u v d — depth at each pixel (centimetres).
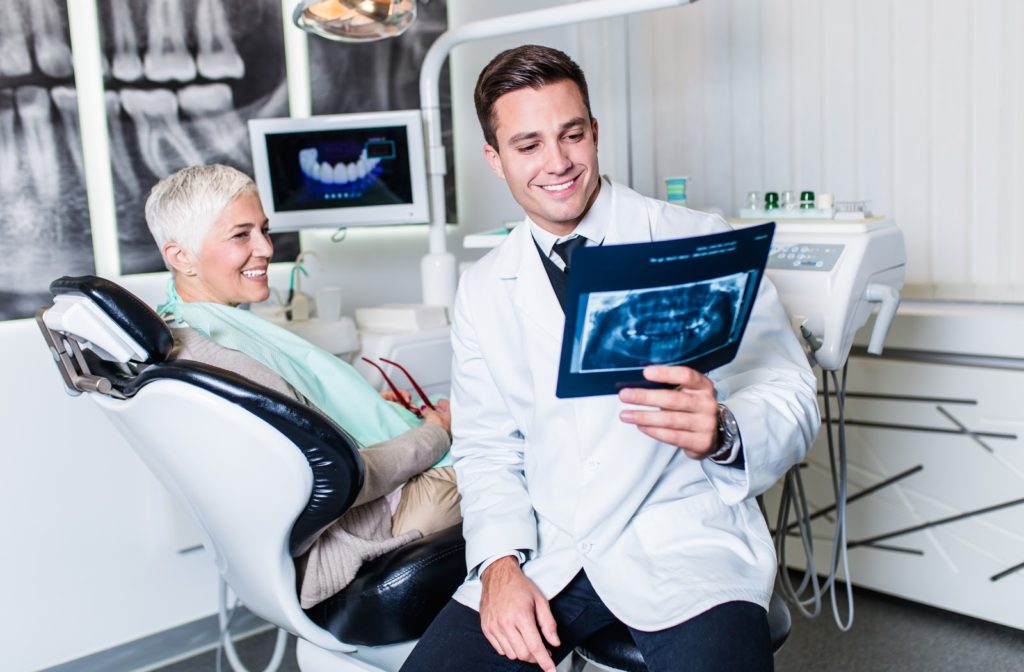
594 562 118
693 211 131
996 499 208
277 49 232
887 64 236
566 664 135
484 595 119
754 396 114
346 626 132
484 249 288
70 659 208
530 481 128
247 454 116
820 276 166
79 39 207
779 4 254
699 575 113
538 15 199
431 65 221
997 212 224
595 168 122
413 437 148
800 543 241
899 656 209
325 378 155
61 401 204
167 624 221
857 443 227
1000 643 213
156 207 150
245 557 129
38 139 199
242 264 152
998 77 219
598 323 92
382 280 265
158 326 119
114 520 212
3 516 198
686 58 277
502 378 129
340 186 219
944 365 211
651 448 118
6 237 196
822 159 252
